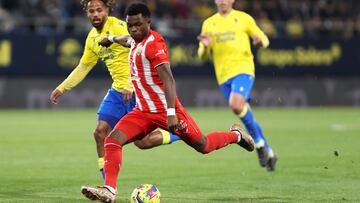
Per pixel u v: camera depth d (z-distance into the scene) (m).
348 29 54.50
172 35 49.91
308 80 52.47
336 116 44.97
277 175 20.69
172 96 14.25
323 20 55.19
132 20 14.37
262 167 22.56
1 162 23.44
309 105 52.62
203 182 19.31
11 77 47.47
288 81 52.16
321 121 41.06
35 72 47.59
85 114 45.19
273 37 51.53
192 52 50.12
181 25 51.91
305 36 52.94
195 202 16.05
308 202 16.09
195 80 50.41
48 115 44.28
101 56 16.94
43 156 25.12
